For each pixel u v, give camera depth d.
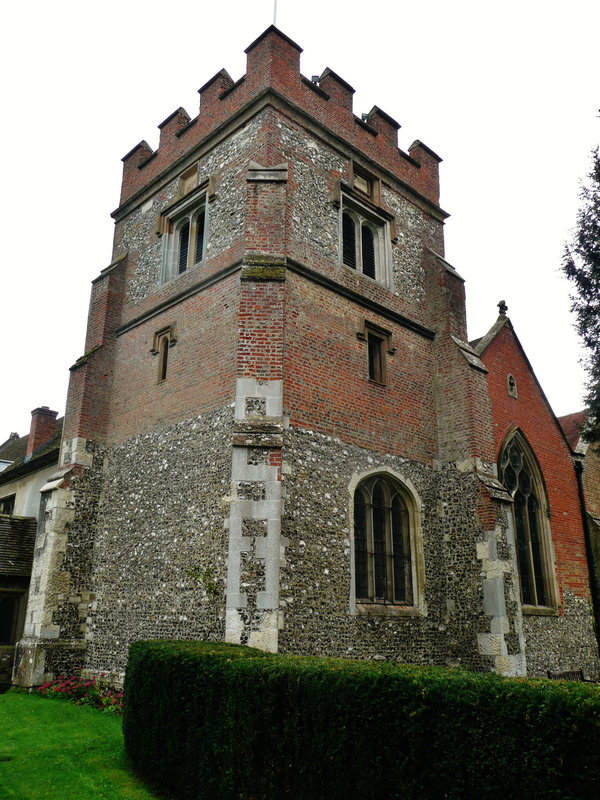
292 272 12.73
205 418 12.41
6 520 16.91
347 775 5.15
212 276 13.34
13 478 21.00
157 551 12.45
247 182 12.88
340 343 13.29
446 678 4.85
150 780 7.41
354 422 12.99
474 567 13.30
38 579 13.60
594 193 13.91
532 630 15.07
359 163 15.40
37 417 22.97
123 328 15.75
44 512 14.12
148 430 13.87
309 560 11.16
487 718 4.43
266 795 5.77
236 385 11.34
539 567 16.33
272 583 10.05
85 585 13.84
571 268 13.92
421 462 14.22
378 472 13.11
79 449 14.51
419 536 13.48
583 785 3.90
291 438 11.60
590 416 14.00
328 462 12.15
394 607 12.61
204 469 12.00
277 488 10.55
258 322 11.76
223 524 11.19
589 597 17.22
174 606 11.62
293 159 13.73
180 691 7.12
